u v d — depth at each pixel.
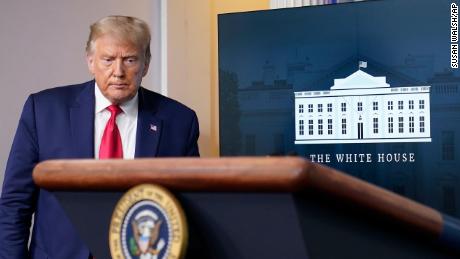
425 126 2.45
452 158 2.42
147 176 0.59
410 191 2.46
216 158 0.56
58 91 1.94
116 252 0.59
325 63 2.58
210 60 3.15
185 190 0.58
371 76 2.52
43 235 1.80
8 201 1.84
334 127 2.56
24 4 2.81
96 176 0.62
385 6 2.50
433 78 2.45
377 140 2.51
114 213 0.60
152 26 3.11
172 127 1.93
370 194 0.56
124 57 1.77
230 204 0.57
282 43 2.65
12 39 2.78
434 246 0.62
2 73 2.75
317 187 0.53
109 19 1.80
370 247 0.60
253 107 2.69
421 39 2.46
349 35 2.55
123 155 1.85
